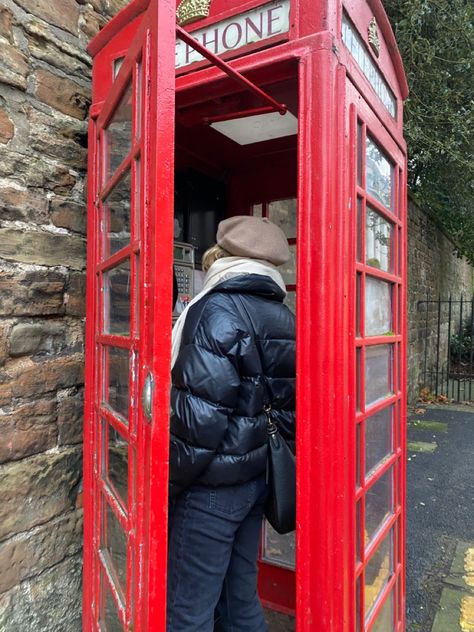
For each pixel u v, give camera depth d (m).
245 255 1.71
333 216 1.39
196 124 2.11
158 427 1.13
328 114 1.38
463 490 4.02
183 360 1.44
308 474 1.38
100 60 1.81
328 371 1.37
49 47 1.83
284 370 1.60
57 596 1.83
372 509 1.78
